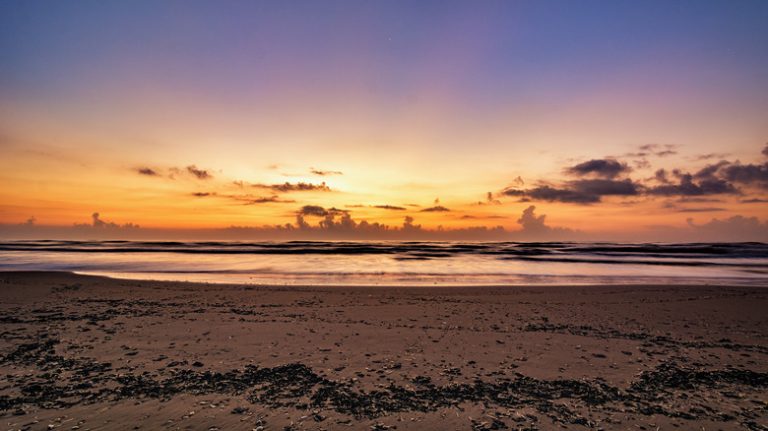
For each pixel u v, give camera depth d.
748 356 9.39
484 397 7.01
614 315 13.77
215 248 78.44
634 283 24.41
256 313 13.71
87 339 10.30
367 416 6.28
